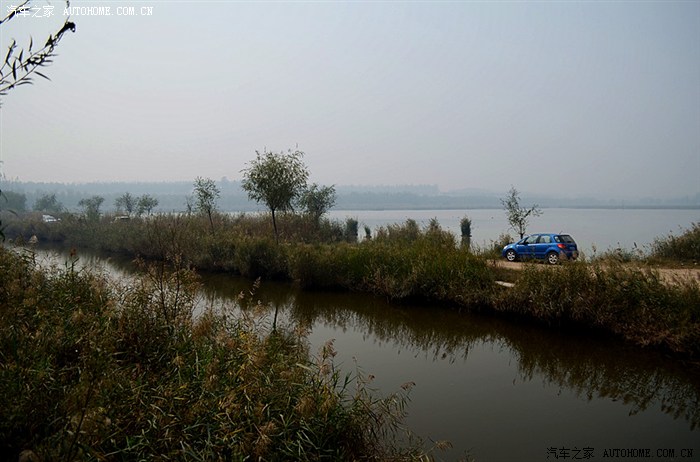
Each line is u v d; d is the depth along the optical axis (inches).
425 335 441.1
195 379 209.9
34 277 344.2
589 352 373.4
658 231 1685.5
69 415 165.3
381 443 221.3
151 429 173.9
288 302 573.9
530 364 357.7
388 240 907.4
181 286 306.7
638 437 240.5
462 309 513.7
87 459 147.2
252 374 202.2
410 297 554.3
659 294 382.9
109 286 366.9
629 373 331.0
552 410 273.6
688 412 271.1
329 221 1222.3
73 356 229.3
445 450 222.7
